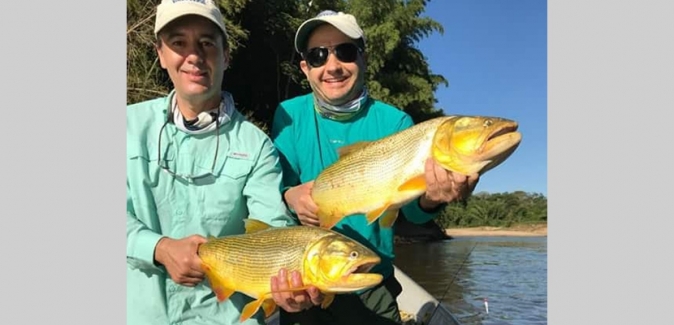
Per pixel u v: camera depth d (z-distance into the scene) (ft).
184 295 3.00
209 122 3.10
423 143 3.15
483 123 3.00
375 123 3.93
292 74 17.95
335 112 3.86
